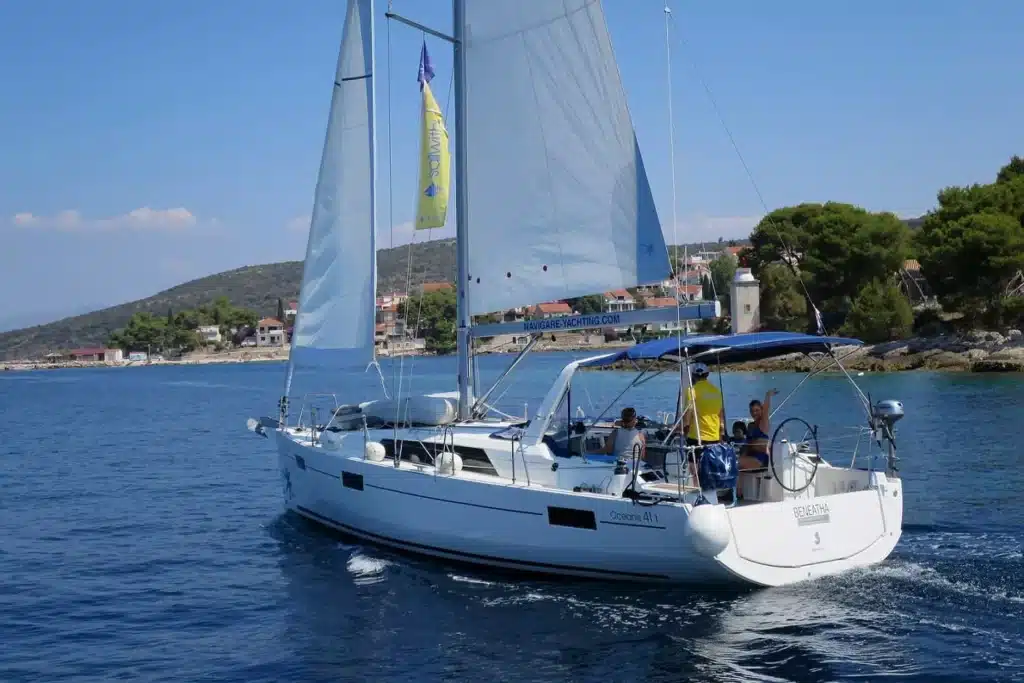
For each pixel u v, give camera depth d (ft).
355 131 50.96
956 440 84.84
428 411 46.83
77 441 115.14
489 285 44.98
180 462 90.48
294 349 53.36
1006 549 41.55
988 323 200.34
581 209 42.80
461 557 40.83
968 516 50.14
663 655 30.14
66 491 73.31
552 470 39.22
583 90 41.93
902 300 213.66
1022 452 76.02
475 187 44.93
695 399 37.76
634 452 35.50
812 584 34.86
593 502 35.45
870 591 34.99
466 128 44.88
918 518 49.78
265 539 51.24
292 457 51.49
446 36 45.09
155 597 40.93
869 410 38.58
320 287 52.39
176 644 34.55
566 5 41.70
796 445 38.55
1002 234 192.75
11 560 48.83
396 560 43.42
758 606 33.81
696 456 36.19
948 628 31.45
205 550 49.57
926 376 177.06
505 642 32.14
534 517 37.45
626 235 41.93
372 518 44.91
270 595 40.04
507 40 43.52
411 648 32.27
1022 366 174.19
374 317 50.78
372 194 50.60
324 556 45.60
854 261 225.97
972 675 27.86
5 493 72.69
